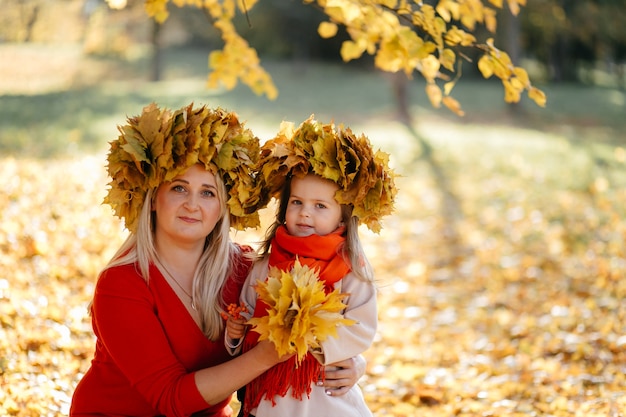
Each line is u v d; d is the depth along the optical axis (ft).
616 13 111.45
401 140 59.98
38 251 22.67
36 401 13.69
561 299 24.49
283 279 8.66
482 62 13.26
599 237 32.78
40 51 125.39
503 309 24.17
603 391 16.83
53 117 62.85
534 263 29.14
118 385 10.03
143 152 9.59
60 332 16.92
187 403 9.44
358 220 10.50
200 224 9.92
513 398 16.81
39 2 86.12
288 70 121.49
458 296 25.45
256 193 10.37
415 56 12.94
